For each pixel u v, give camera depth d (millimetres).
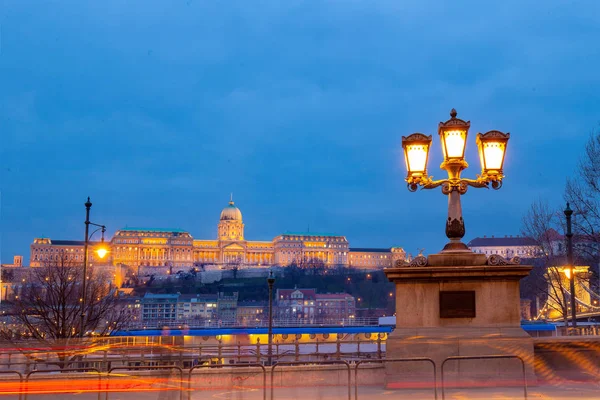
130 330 136750
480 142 22047
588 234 74000
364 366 25422
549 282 89562
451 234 22703
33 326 85312
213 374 25891
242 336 147000
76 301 93312
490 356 19812
